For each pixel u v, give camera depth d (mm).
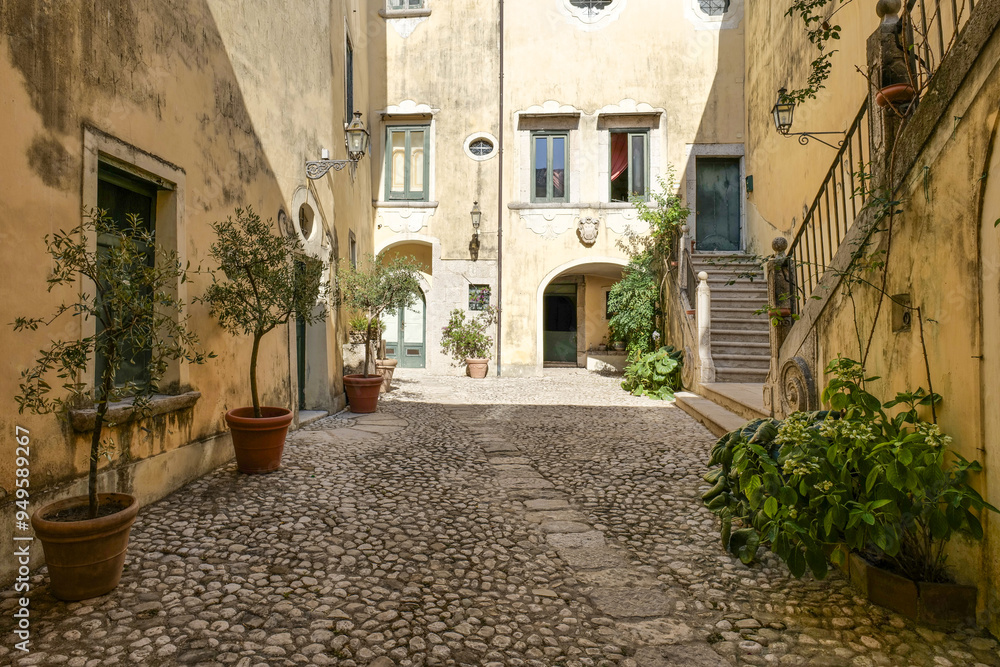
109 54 3549
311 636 2381
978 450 2389
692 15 12133
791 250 5223
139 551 3150
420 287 13031
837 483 2633
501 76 12430
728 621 2582
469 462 5297
